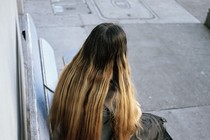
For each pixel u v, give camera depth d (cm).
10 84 129
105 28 139
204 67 396
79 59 145
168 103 320
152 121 198
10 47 152
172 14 555
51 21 473
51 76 223
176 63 398
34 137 132
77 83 143
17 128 154
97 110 140
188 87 351
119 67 145
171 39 462
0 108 85
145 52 417
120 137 152
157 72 373
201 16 559
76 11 518
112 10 540
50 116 163
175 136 278
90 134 143
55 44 409
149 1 604
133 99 154
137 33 468
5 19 133
